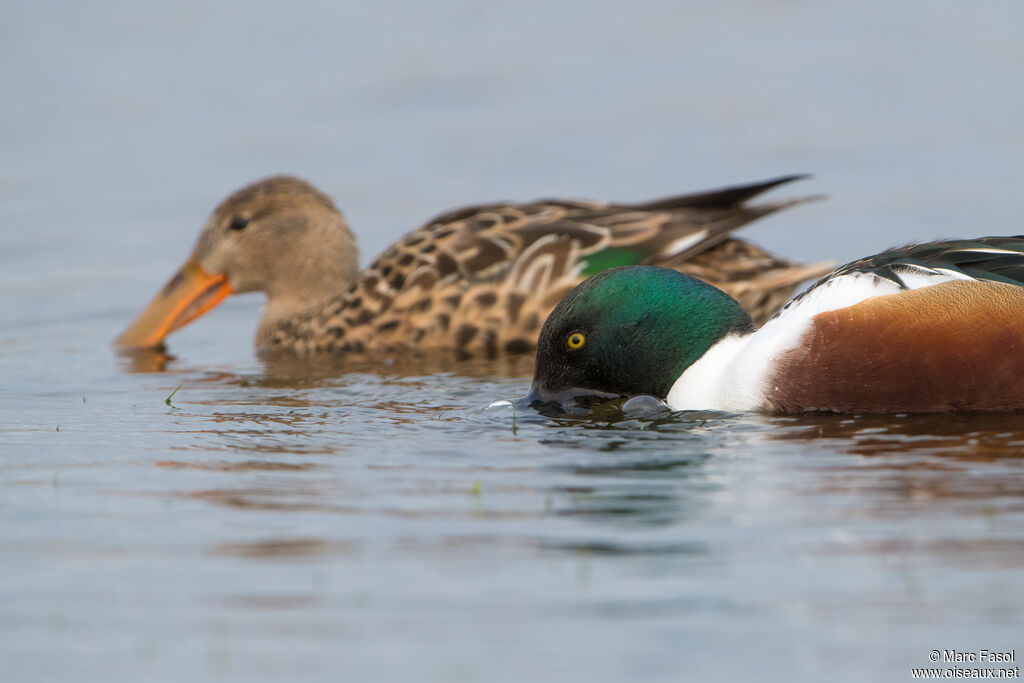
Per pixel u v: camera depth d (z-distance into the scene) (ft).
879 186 65.00
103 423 38.70
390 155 71.51
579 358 39.47
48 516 29.58
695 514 29.14
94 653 23.49
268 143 73.41
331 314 52.95
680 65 81.46
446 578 25.99
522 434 36.42
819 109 74.84
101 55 83.71
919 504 29.25
